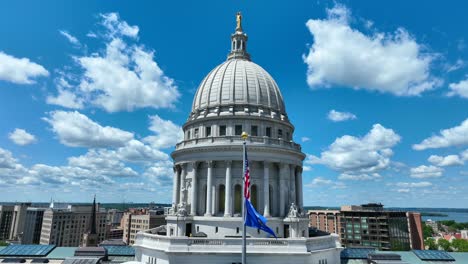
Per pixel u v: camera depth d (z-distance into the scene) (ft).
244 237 123.75
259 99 247.50
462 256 240.94
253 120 234.17
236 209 220.02
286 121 253.65
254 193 224.33
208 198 218.38
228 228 206.49
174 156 247.29
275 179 230.07
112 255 244.83
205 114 244.22
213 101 249.75
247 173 131.03
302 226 219.61
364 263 230.68
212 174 222.07
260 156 221.66
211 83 259.39
